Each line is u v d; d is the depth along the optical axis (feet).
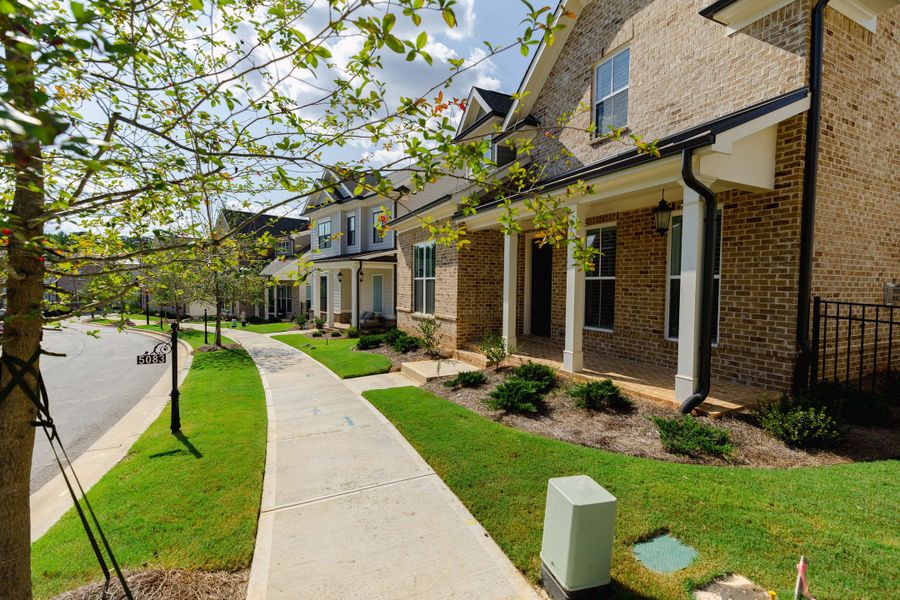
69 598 8.14
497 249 36.55
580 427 17.38
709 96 21.70
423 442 16.47
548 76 33.22
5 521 6.20
